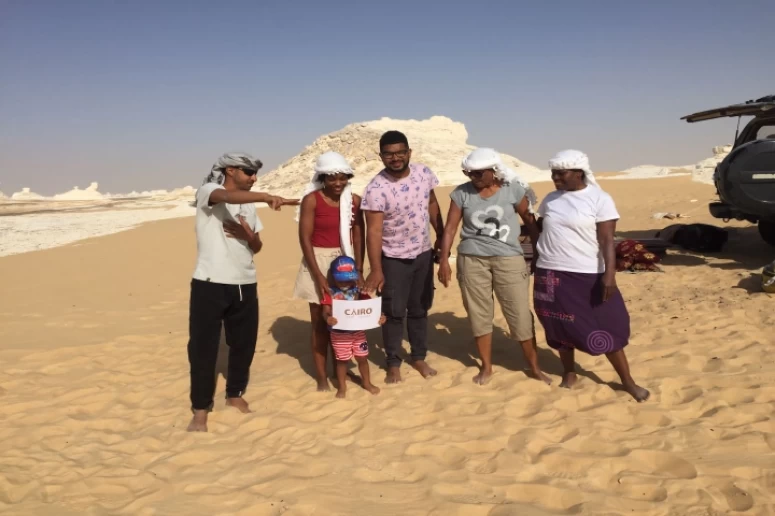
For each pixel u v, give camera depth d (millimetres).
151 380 6242
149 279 12500
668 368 5484
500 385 5379
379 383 5707
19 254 17047
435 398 5168
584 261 4941
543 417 4633
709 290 8250
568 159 4824
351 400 5285
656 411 4570
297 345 7188
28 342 7805
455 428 4551
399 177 5391
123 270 13688
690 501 3457
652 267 10086
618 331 4910
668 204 20281
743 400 4734
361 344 5348
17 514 3664
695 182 29094
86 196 72312
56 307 9977
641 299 8133
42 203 56781
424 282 5707
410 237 5461
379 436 4531
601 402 4887
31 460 4438
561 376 5547
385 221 5422
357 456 4227
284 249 16109
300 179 59156
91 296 10883
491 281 5395
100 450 4617
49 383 6262
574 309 4980
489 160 5125
